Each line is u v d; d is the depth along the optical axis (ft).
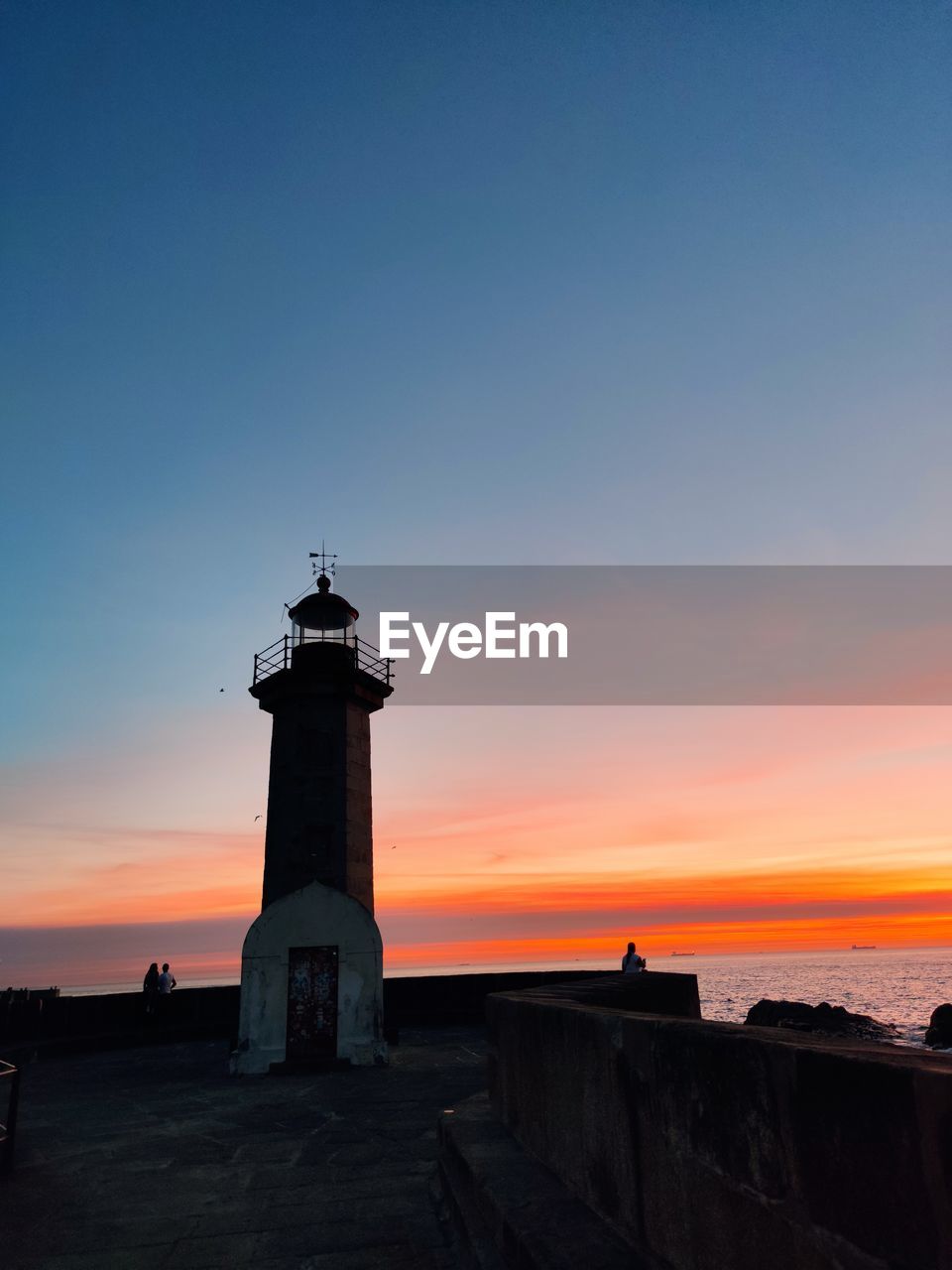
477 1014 68.13
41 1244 18.21
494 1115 20.81
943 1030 137.28
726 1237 8.30
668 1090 9.86
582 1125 13.26
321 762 53.57
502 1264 12.87
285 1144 27.32
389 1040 54.13
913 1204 5.61
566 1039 14.37
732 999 307.78
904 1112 5.73
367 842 54.39
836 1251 6.46
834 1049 6.91
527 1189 14.15
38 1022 56.70
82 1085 41.39
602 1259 10.65
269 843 53.11
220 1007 66.59
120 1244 18.13
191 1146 27.35
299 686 54.03
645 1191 10.53
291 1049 44.88
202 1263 16.96
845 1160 6.40
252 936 46.37
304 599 62.39
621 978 29.86
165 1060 51.55
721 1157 8.46
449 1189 19.11
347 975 46.47
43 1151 26.99
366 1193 21.44
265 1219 19.54
